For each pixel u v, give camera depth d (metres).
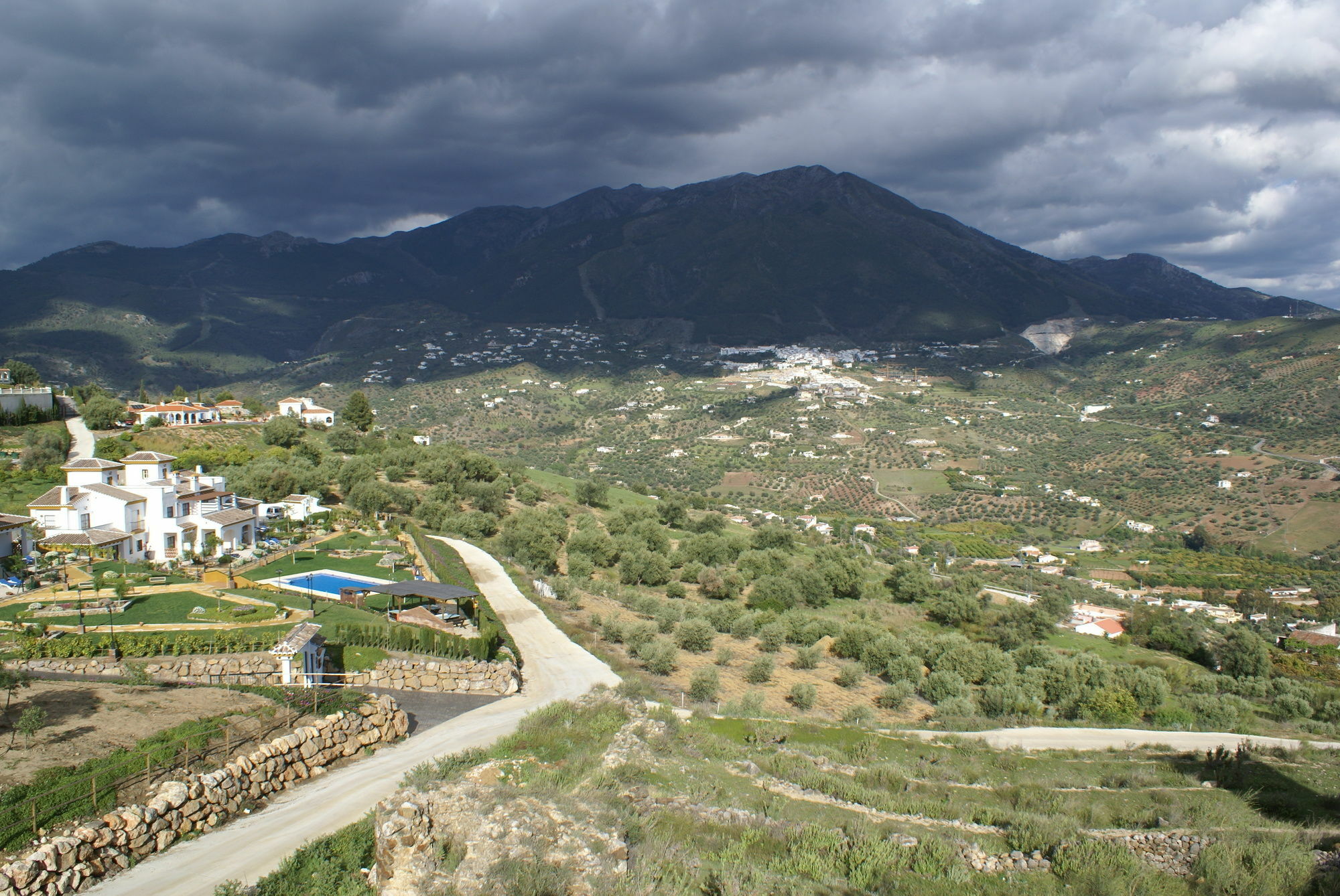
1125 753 31.86
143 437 89.38
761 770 24.09
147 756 19.88
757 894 15.23
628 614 57.75
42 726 20.73
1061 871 17.42
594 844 15.73
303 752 23.22
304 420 124.81
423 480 94.06
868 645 52.66
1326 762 30.00
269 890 16.55
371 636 35.56
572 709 28.88
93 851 16.86
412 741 27.05
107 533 47.41
